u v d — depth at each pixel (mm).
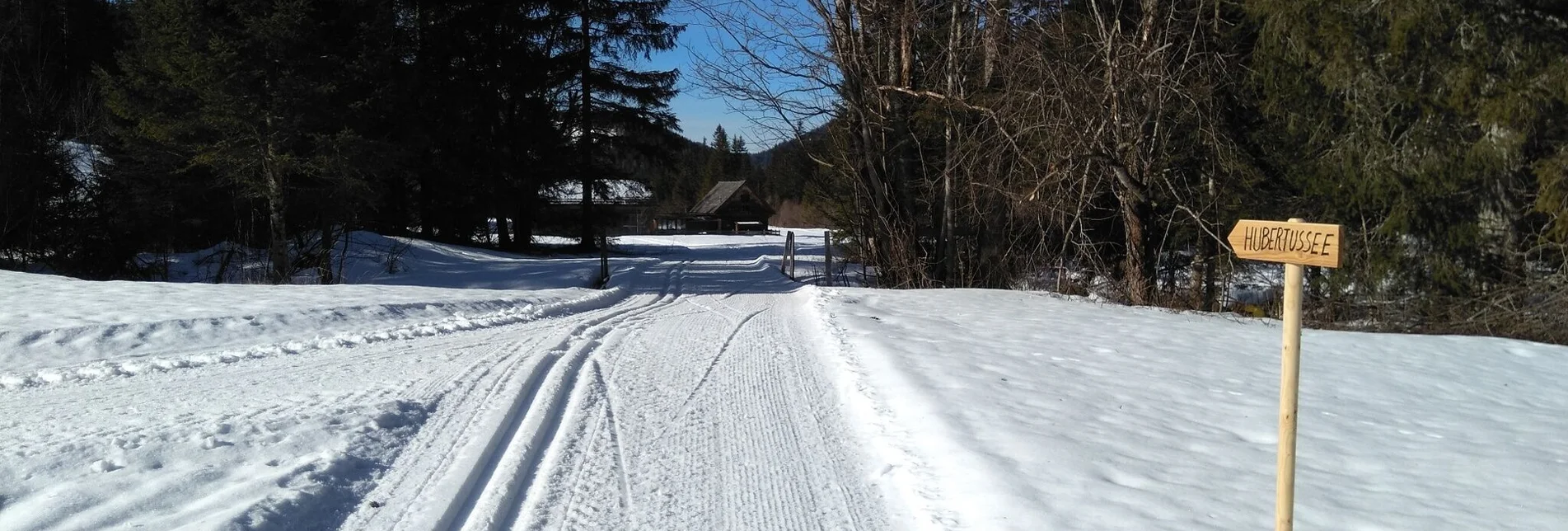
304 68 20625
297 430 5934
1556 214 15398
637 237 60656
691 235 67750
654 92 40000
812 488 5324
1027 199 16578
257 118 20422
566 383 8086
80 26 30078
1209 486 5281
